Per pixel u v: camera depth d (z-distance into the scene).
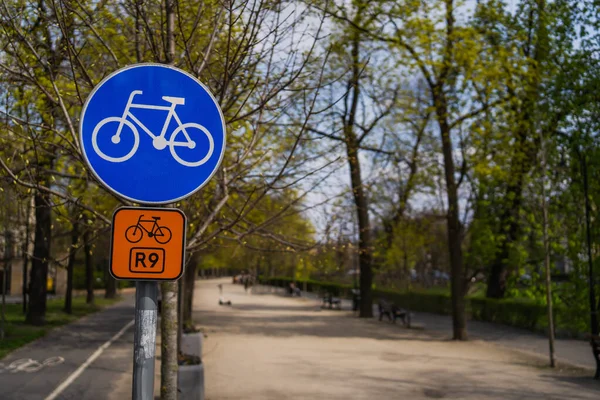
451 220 20.17
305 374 12.25
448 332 22.41
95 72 7.50
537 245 18.73
